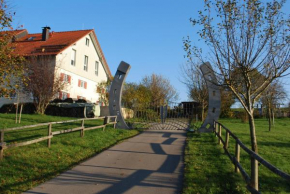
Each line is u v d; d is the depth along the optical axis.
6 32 8.28
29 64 20.59
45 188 5.82
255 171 4.62
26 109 22.66
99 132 13.36
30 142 8.15
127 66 16.23
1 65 7.85
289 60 7.59
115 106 16.11
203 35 8.45
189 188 5.71
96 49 35.25
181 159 8.57
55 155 8.44
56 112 22.83
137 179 6.49
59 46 28.34
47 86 21.20
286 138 13.14
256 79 8.79
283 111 33.59
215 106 14.70
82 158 8.51
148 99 32.91
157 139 12.70
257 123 24.92
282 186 6.02
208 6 8.38
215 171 6.96
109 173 6.97
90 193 5.55
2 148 7.07
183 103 20.64
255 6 7.82
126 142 11.70
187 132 15.15
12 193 5.46
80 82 31.62
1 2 7.95
